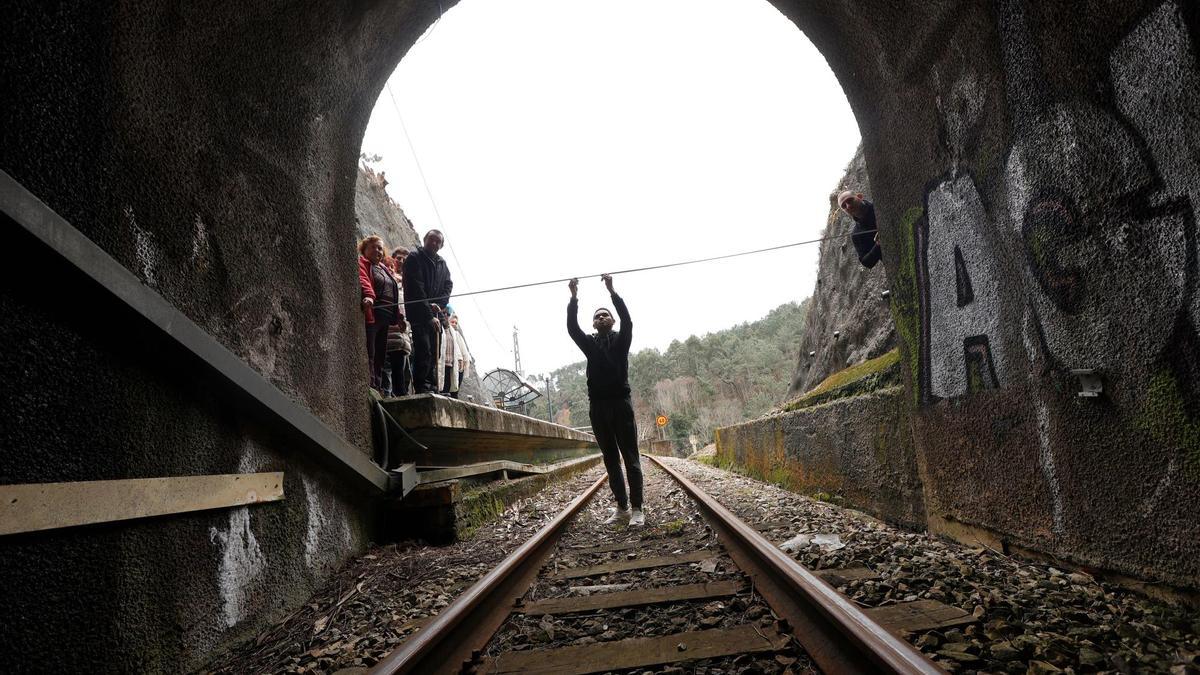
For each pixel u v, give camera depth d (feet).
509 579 11.53
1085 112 7.96
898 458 14.62
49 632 6.86
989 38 9.66
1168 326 7.07
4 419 6.61
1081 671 6.22
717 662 7.44
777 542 13.58
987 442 10.86
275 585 11.21
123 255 8.40
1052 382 9.07
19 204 6.56
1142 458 7.61
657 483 33.17
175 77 9.66
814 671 6.83
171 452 9.03
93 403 7.74
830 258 41.42
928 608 8.19
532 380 109.40
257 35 11.37
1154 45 6.88
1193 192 6.57
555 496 27.71
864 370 20.26
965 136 10.68
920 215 12.51
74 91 7.80
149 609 8.27
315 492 13.11
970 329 11.10
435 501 16.43
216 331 10.32
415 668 7.39
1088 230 8.11
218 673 8.93
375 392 17.28
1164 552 7.40
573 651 8.14
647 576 11.84
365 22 14.06
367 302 18.04
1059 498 9.16
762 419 31.45
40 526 6.73
